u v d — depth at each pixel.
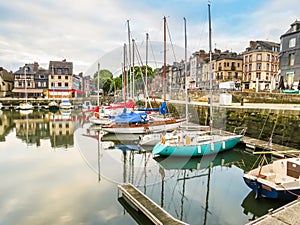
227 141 11.59
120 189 6.75
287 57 24.05
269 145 11.75
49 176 8.45
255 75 38.03
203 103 18.73
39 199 6.73
